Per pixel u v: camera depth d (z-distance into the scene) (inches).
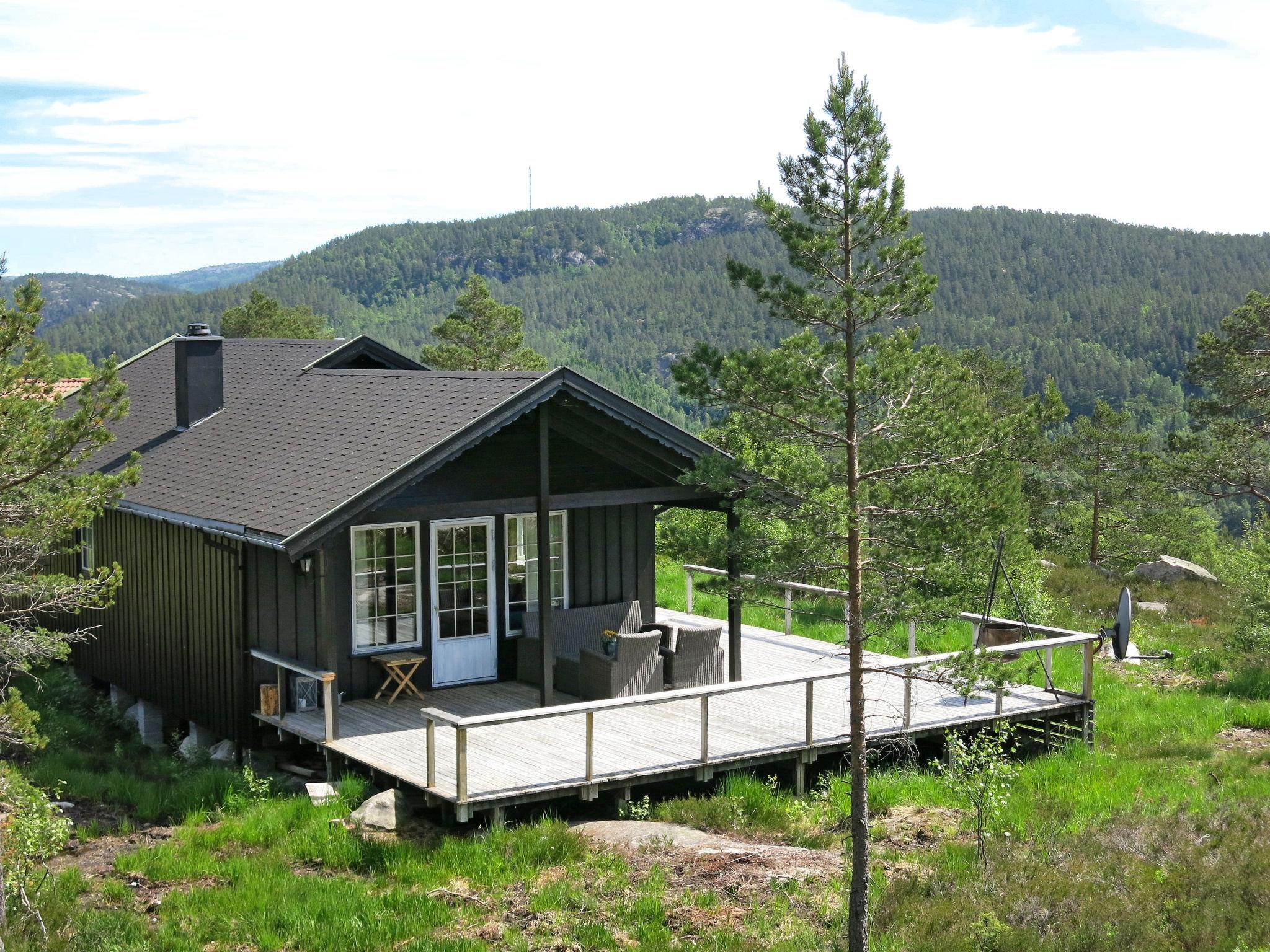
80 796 492.7
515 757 484.7
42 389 400.5
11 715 373.1
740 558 360.8
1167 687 726.5
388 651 589.0
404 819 446.0
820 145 343.3
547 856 404.2
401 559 589.9
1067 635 593.6
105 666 714.2
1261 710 653.3
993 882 366.0
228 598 571.2
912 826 451.5
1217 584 1128.8
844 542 359.9
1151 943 320.5
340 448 578.2
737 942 333.4
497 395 549.0
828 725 535.2
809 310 346.0
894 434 353.7
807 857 405.4
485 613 616.1
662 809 461.4
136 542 669.9
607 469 609.9
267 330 2987.2
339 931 344.2
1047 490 1418.6
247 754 557.3
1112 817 445.1
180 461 677.3
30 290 391.2
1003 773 486.3
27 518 402.9
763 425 356.5
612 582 657.0
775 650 690.2
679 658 585.0
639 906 357.1
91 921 347.6
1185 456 1100.5
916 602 350.3
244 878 387.5
